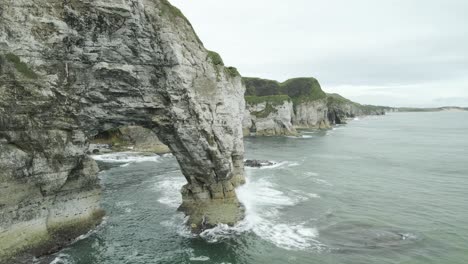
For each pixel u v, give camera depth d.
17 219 24.83
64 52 27.09
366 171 63.00
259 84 175.25
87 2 27.02
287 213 38.59
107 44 28.73
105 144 84.00
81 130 29.17
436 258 27.89
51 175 26.41
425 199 44.28
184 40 32.50
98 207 34.00
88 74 28.92
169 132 35.16
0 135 23.36
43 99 25.66
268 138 124.44
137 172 59.81
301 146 100.75
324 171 63.16
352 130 164.50
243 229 33.69
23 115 24.56
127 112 32.22
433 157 78.81
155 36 30.39
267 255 28.48
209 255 28.47
